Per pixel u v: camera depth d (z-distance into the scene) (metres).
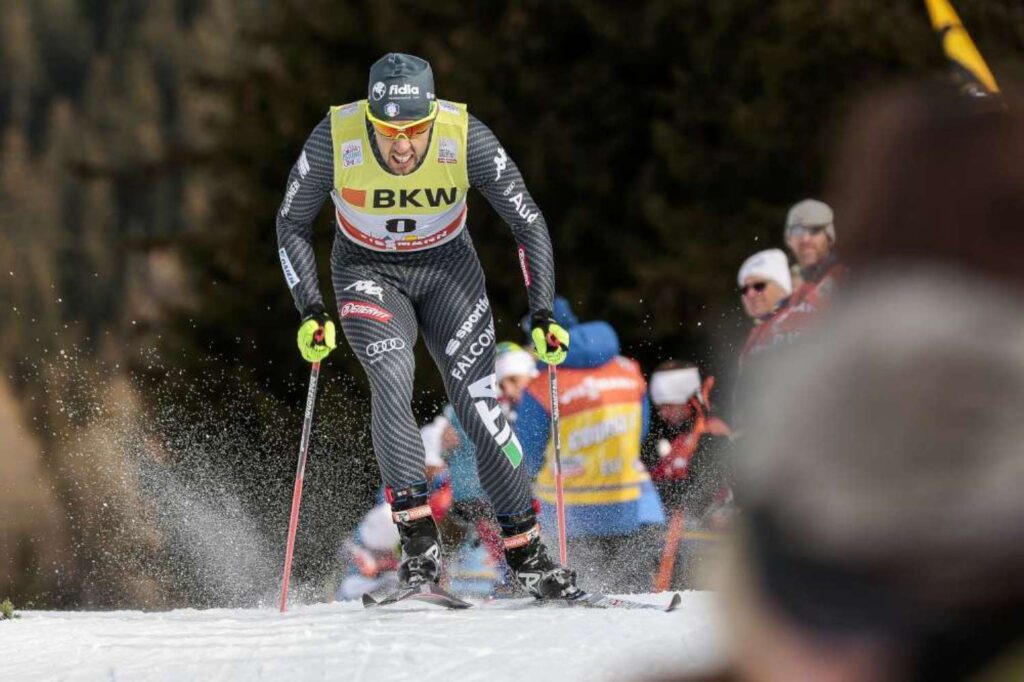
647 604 12.86
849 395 1.78
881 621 1.69
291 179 13.67
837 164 1.95
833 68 35.31
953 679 1.66
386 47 46.22
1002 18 34.03
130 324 50.09
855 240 1.89
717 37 38.28
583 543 17.70
